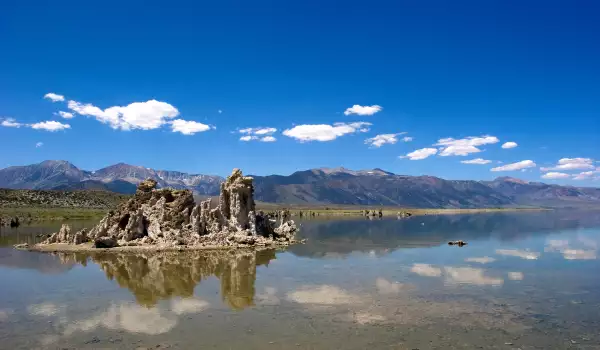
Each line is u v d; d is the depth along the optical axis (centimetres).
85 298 3478
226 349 2348
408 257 5522
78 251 6216
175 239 6694
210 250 6319
